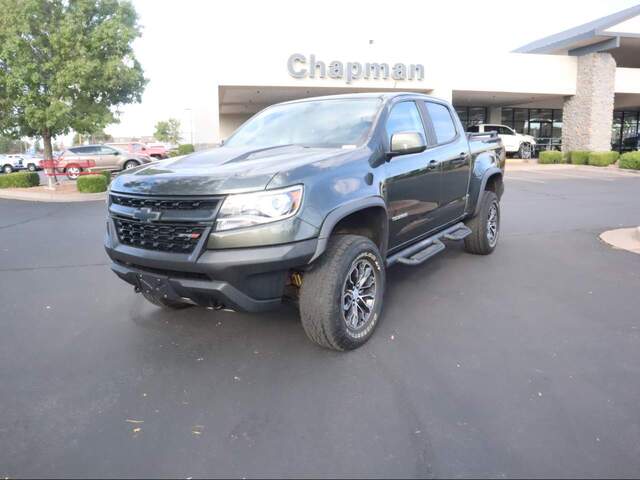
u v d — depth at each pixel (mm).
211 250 3262
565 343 3916
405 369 3521
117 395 3266
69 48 16703
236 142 4754
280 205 3234
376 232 4156
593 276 5680
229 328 4293
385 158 4238
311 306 3535
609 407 3027
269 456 2619
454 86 24781
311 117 4715
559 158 26375
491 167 6371
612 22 25516
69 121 17172
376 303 4004
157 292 3607
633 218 9711
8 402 3205
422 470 2490
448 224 5742
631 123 37469
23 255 7461
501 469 2490
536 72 26188
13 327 4480
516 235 8102
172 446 2723
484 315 4500
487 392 3207
